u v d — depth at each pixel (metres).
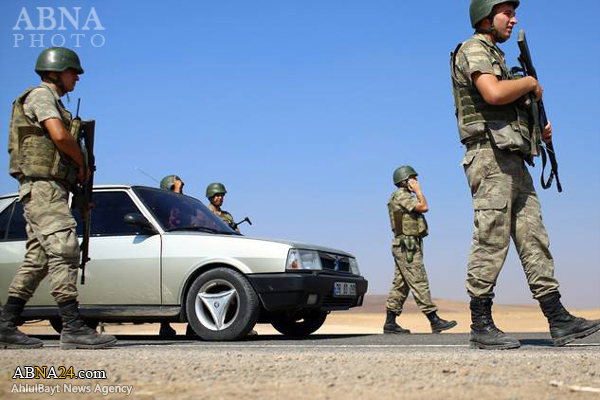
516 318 22.16
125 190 7.14
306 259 6.67
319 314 7.63
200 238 6.71
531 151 4.41
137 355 3.87
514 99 4.32
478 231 4.45
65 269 4.82
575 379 2.85
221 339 6.41
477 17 4.56
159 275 6.70
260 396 2.42
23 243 7.02
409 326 21.98
